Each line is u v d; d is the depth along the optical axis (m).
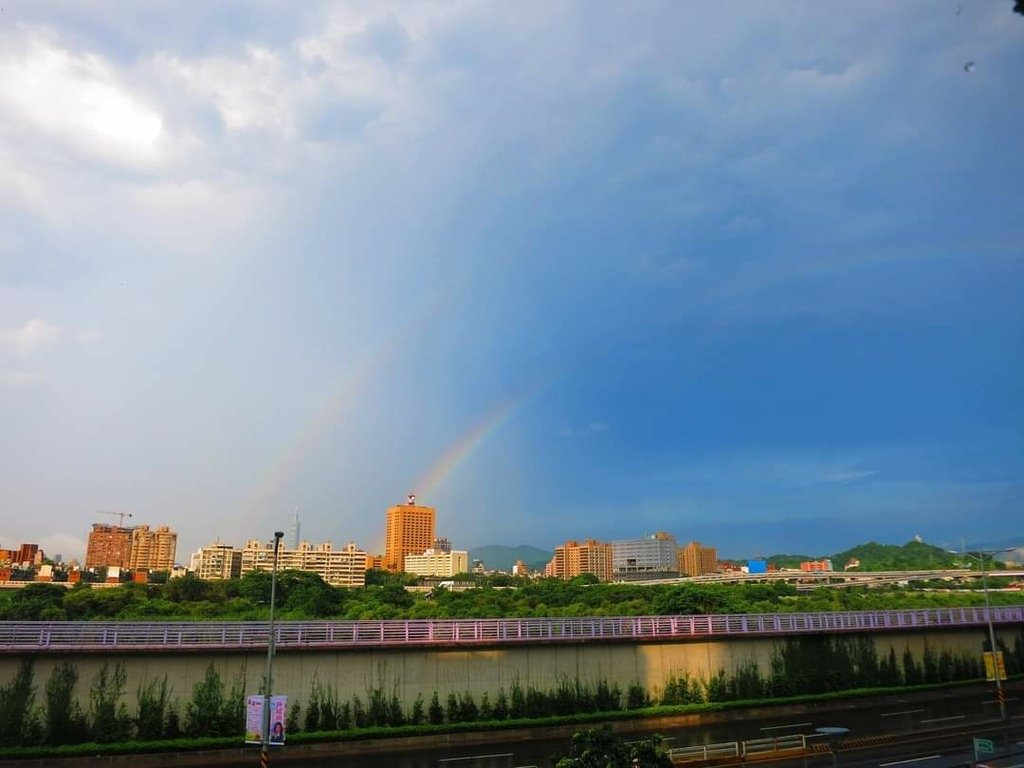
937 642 66.00
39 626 41.97
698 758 39.91
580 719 49.09
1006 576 138.00
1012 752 41.78
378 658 46.78
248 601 96.38
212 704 43.19
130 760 39.78
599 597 105.44
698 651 55.94
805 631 59.31
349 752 42.84
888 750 42.72
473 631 49.91
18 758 38.69
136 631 43.50
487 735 46.53
